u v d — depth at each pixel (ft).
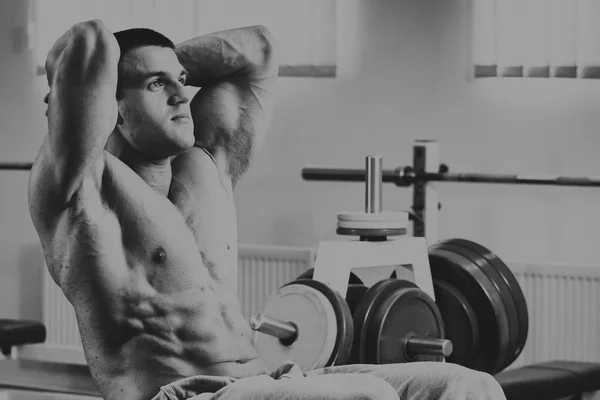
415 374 8.57
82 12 20.94
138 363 8.98
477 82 18.57
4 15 21.77
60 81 8.48
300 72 19.57
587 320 17.39
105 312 8.91
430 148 14.90
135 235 9.05
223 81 10.40
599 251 17.92
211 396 8.34
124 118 9.31
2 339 16.63
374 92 19.36
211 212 9.61
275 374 8.84
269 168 20.24
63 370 11.61
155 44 9.45
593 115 17.87
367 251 11.38
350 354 10.71
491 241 18.56
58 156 8.52
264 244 20.33
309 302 10.45
